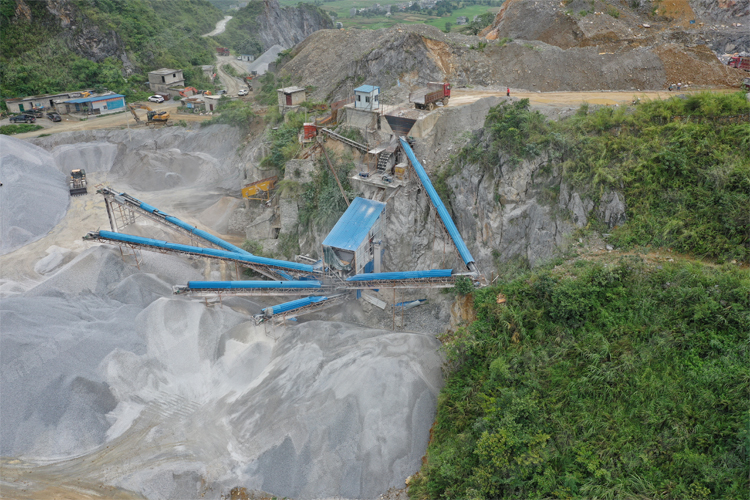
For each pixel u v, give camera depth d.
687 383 34.56
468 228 57.91
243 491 40.25
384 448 41.47
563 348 39.66
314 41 103.00
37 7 124.56
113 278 61.25
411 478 40.09
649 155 48.12
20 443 43.31
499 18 93.62
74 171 91.12
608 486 31.88
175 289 55.00
